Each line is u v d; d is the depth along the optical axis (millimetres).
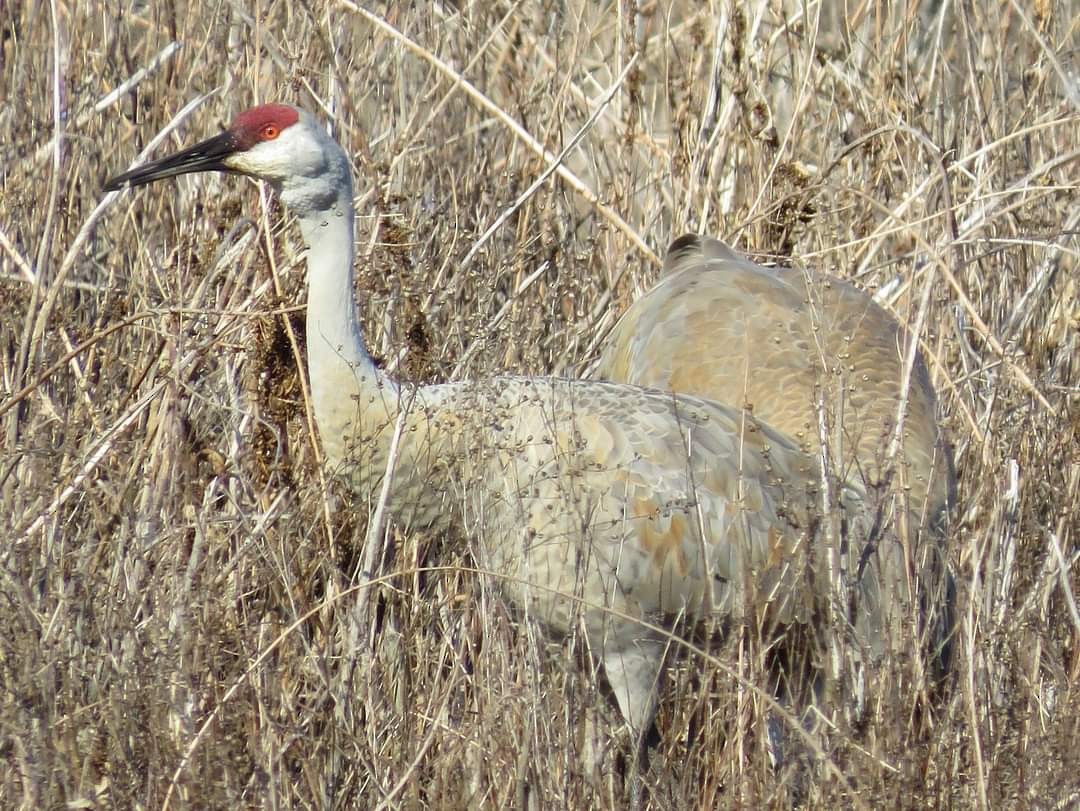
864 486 8070
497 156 11273
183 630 7016
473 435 7750
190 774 6512
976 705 7145
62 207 9633
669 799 7266
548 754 7020
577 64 11648
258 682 7223
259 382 8594
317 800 7160
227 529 8289
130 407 8625
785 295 9516
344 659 7660
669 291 9773
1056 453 9102
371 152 10250
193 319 9008
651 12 11953
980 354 10375
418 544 8438
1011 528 8422
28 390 7953
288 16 10305
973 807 6859
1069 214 10602
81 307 9562
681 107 11062
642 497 7762
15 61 10180
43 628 7000
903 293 10406
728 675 7312
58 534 7902
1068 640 8250
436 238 9945
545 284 10234
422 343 8508
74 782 6684
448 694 7508
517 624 7629
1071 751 6887
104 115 10062
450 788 6969
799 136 11148
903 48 11547
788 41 11297
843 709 6945
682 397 8258
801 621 7742
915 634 7211
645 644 7918
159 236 10000
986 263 10578
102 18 10430
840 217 10953
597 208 10047
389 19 11039
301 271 9250
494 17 11961
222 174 9820
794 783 7031
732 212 10984
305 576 8148
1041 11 11484
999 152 10906
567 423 7828
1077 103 10055
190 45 10336
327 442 7930
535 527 7750
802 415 8672
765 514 7957
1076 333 10297
